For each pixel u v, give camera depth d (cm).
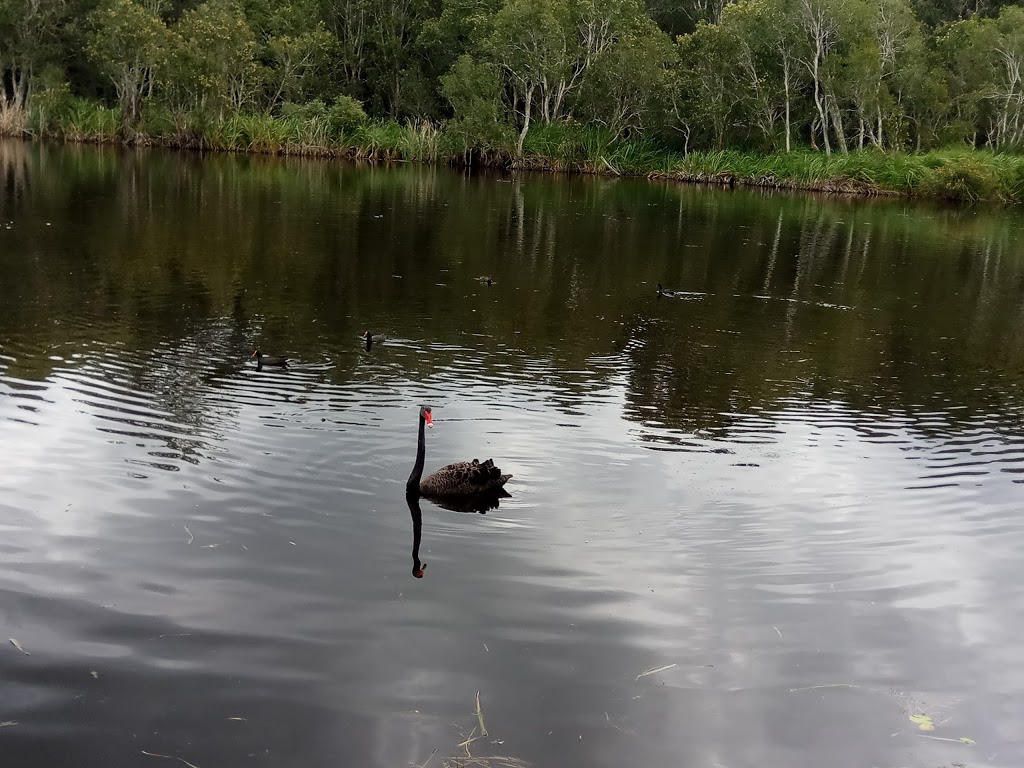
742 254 2906
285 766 542
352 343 1548
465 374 1404
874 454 1146
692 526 900
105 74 5922
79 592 711
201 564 764
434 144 6062
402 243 2702
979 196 5081
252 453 1013
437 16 7125
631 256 2744
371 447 1056
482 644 673
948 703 638
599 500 950
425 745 565
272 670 628
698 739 586
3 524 813
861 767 569
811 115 6078
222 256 2292
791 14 5559
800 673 663
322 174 4781
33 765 532
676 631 706
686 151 6038
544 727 588
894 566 834
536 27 5678
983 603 773
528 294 2086
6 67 6172
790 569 820
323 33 6284
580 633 696
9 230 2459
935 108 5916
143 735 561
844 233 3559
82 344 1419
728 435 1193
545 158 5984
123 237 2475
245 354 1434
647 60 5750
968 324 2042
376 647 661
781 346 1738
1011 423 1314
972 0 7662
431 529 855
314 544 811
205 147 5828
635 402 1314
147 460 974
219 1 6469
